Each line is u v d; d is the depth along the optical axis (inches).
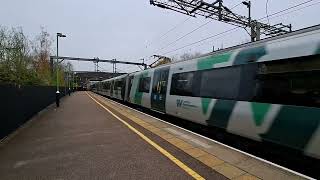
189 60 497.4
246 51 321.7
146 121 552.7
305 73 238.2
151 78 735.1
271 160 319.6
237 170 228.4
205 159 265.7
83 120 584.7
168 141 354.6
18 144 352.8
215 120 380.8
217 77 381.4
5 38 1014.4
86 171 241.4
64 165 260.2
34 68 1228.5
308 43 238.4
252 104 300.2
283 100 259.1
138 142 353.7
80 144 347.9
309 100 232.5
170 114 582.2
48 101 1042.7
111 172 237.5
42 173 238.7
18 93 500.7
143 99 796.0
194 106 449.4
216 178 215.3
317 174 268.7
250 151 348.2
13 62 978.1
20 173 239.5
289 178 201.8
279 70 266.7
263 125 282.7
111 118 617.0
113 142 356.8
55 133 430.0
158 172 234.1
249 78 309.1
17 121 484.4
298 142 241.3
